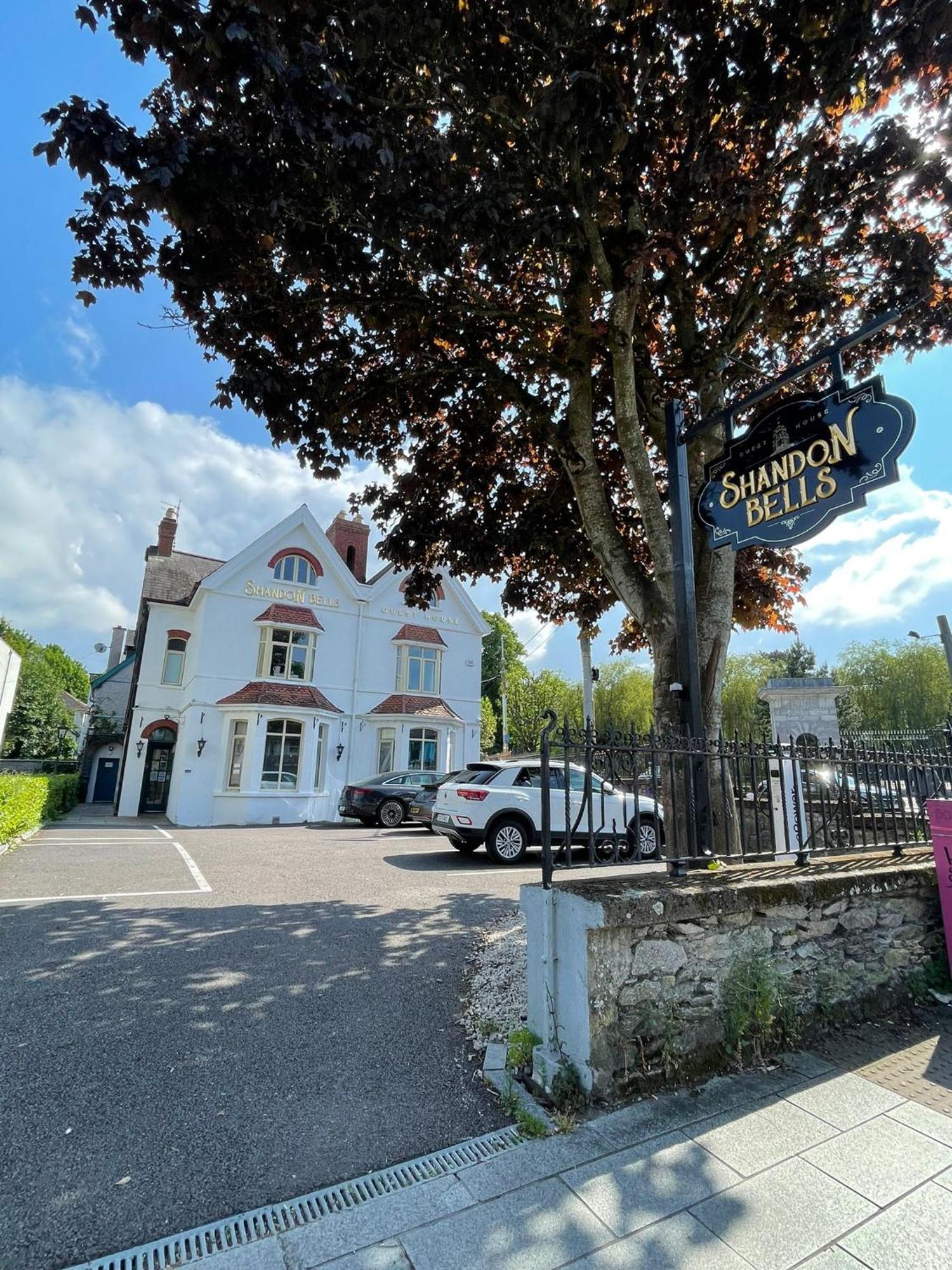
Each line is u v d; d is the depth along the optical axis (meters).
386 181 4.50
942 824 4.30
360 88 4.82
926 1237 2.04
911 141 5.17
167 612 21.36
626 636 9.65
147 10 3.52
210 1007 3.90
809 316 6.41
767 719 29.97
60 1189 2.27
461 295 6.07
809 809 4.22
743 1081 3.04
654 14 4.54
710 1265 1.92
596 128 4.54
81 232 4.82
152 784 20.67
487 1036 3.54
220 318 5.61
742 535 4.48
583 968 2.86
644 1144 2.52
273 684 19.08
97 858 9.50
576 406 6.25
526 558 8.86
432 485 8.45
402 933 5.59
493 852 9.37
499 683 42.69
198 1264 1.92
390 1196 2.23
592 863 3.30
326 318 6.48
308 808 18.42
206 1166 2.40
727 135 5.28
